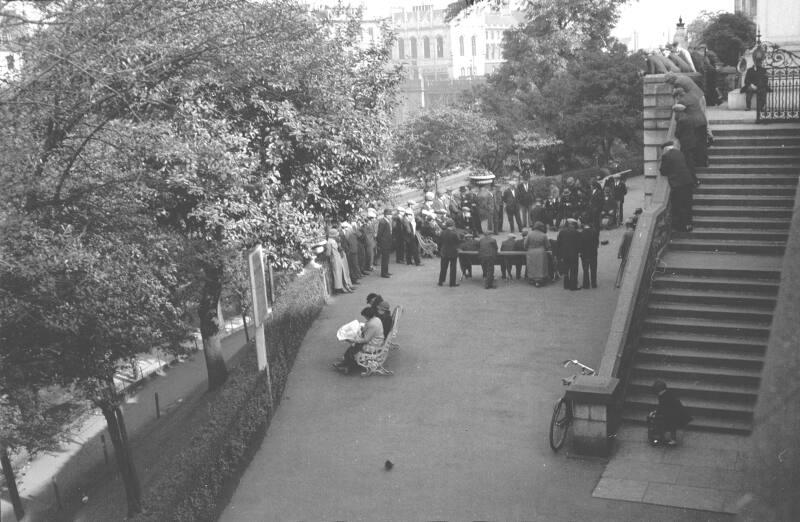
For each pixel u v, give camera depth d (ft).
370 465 45.50
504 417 50.47
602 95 162.81
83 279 37.99
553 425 45.14
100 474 66.44
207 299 65.77
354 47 70.95
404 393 55.31
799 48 85.40
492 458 45.34
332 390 57.00
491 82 195.31
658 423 44.60
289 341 61.72
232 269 62.18
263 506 41.81
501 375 57.00
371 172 67.67
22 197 37.09
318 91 61.31
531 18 196.44
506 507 39.93
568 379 47.73
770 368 10.23
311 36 61.11
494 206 113.39
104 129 40.16
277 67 57.52
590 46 189.88
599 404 44.06
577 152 166.61
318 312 75.66
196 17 46.32
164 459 58.80
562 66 184.96
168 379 90.12
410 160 151.74
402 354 62.69
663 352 50.55
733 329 50.70
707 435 45.78
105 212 40.75
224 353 93.56
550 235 107.65
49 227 38.40
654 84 73.97
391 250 90.63
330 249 82.07
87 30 38.37
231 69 51.21
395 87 73.46
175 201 51.44
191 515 37.93
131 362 46.50
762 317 51.19
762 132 66.39
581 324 66.49
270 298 59.98
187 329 52.19
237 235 56.39
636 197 138.62
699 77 81.61
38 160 37.45
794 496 9.45
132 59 41.37
